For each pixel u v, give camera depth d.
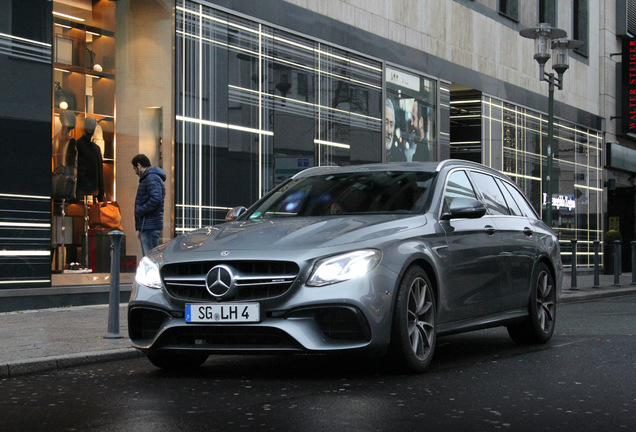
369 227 5.91
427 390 5.27
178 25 12.98
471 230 6.84
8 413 4.72
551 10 25.98
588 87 28.12
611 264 26.55
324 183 7.10
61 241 11.48
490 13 22.22
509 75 23.12
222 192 13.60
